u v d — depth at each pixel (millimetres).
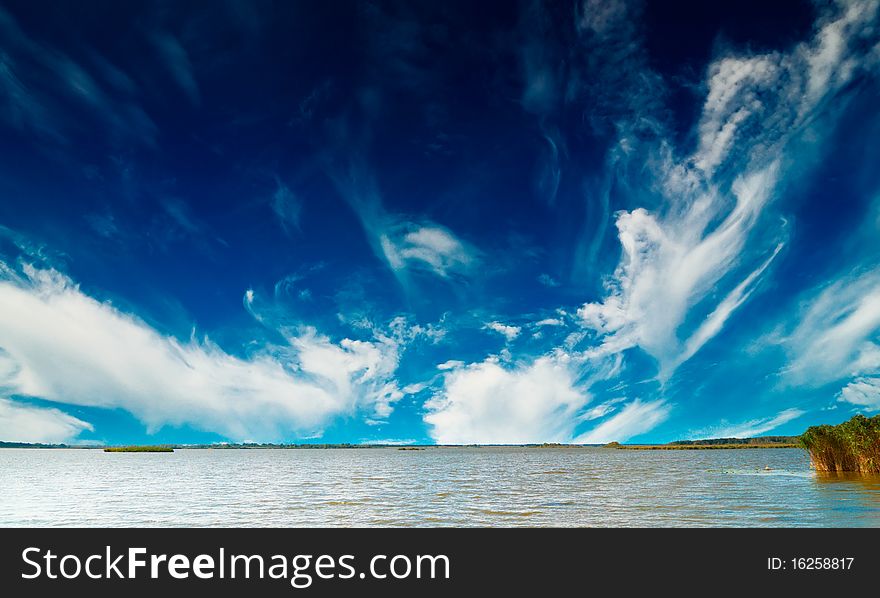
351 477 86938
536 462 156250
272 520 38000
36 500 50938
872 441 55688
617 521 35562
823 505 39312
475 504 46188
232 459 197125
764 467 94688
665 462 136875
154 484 71000
